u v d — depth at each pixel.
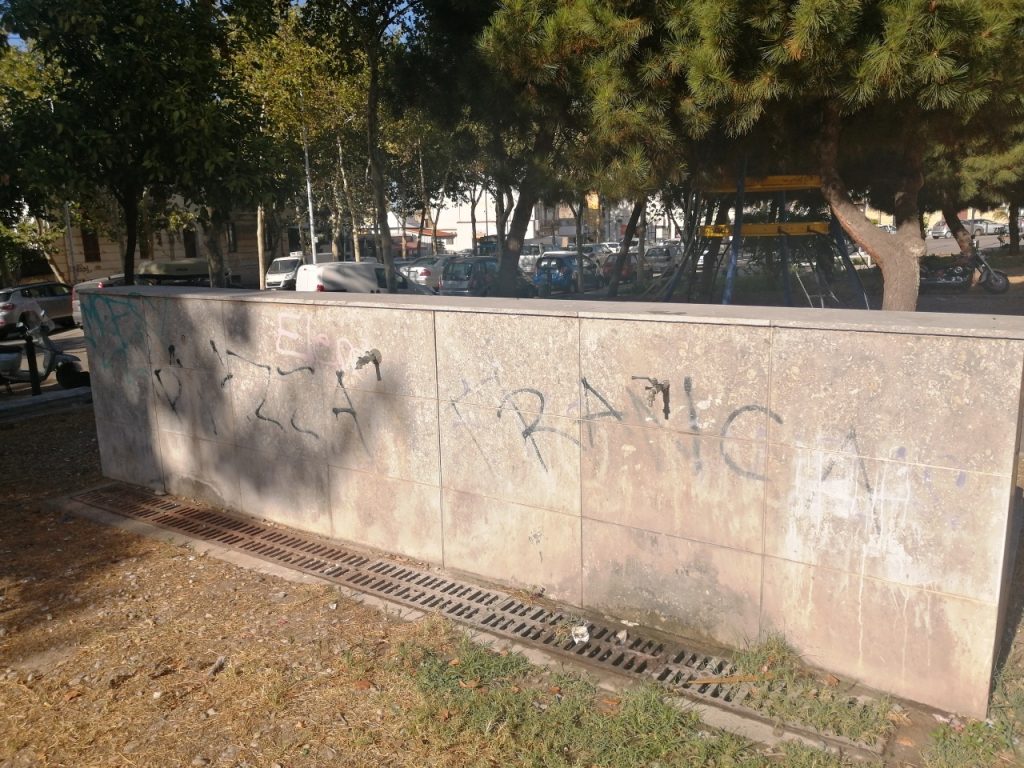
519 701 3.61
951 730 3.29
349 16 13.32
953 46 6.59
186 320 6.26
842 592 3.62
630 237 21.06
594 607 4.45
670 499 4.06
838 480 3.56
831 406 3.54
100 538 5.93
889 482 3.43
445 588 4.84
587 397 4.26
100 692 3.90
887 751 3.22
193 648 4.27
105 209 29.02
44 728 3.64
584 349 4.22
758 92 7.25
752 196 15.27
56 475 7.49
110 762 3.38
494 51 9.69
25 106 8.75
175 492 6.77
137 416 6.91
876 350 3.40
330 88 23.39
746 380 3.74
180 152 8.83
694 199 17.80
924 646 3.45
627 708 3.52
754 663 3.76
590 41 8.90
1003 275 21.67
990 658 3.30
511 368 4.52
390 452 5.20
